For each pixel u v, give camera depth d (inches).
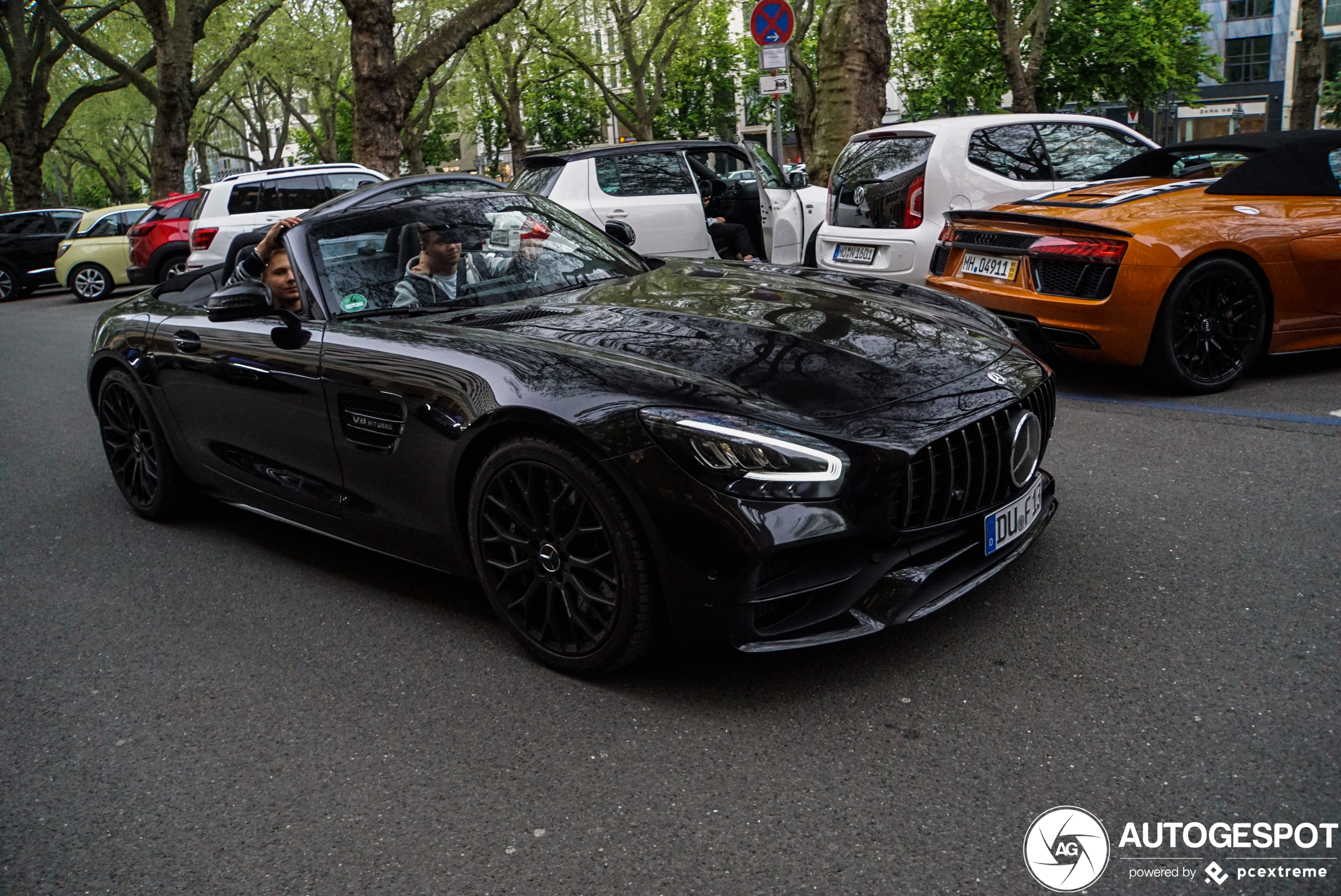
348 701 112.9
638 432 98.7
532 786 94.0
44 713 116.6
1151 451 173.5
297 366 134.7
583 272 150.6
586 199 346.3
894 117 1475.1
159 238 618.5
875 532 99.3
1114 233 197.6
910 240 259.1
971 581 108.1
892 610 101.1
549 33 1236.5
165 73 993.5
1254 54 1811.0
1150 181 227.9
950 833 81.9
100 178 3075.8
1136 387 220.4
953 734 95.6
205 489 168.6
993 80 1237.1
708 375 105.7
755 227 368.8
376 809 92.7
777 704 103.7
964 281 227.8
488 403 110.3
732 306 127.3
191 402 158.4
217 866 86.7
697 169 363.6
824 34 461.7
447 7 1219.2
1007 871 76.8
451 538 121.9
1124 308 198.2
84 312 618.2
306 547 164.2
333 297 138.5
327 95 1622.8
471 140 2108.8
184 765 103.3
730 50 1648.6
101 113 1795.0
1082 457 173.8
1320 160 215.0
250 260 148.8
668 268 156.3
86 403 303.0
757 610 99.4
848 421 100.3
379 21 591.8
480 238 148.6
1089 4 1160.8
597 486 101.3
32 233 764.0
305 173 517.3
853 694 104.2
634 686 110.0
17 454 243.9
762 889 77.7
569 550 108.0
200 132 1966.0
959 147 257.0
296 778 98.8
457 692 112.4
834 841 82.4
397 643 126.1
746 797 89.2
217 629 135.1
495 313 132.6
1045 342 212.4
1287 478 154.5
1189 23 1300.4
